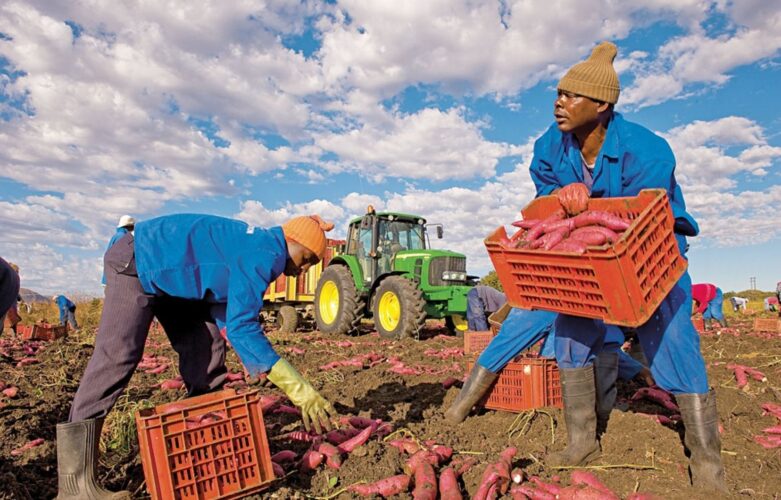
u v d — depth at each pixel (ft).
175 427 8.96
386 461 11.54
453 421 15.07
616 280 8.57
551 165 11.87
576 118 10.33
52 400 19.60
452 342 37.17
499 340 14.58
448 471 10.35
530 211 11.68
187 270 10.40
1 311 11.10
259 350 10.17
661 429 12.37
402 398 18.71
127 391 20.53
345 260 44.06
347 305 42.50
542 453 12.23
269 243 10.74
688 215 9.78
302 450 12.73
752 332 44.83
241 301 10.30
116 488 10.75
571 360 11.43
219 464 9.39
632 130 10.42
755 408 15.79
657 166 10.00
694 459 10.28
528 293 10.33
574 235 9.81
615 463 11.39
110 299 10.17
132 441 13.09
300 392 10.07
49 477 11.66
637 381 19.83
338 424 14.20
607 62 10.28
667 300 10.11
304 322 52.34
